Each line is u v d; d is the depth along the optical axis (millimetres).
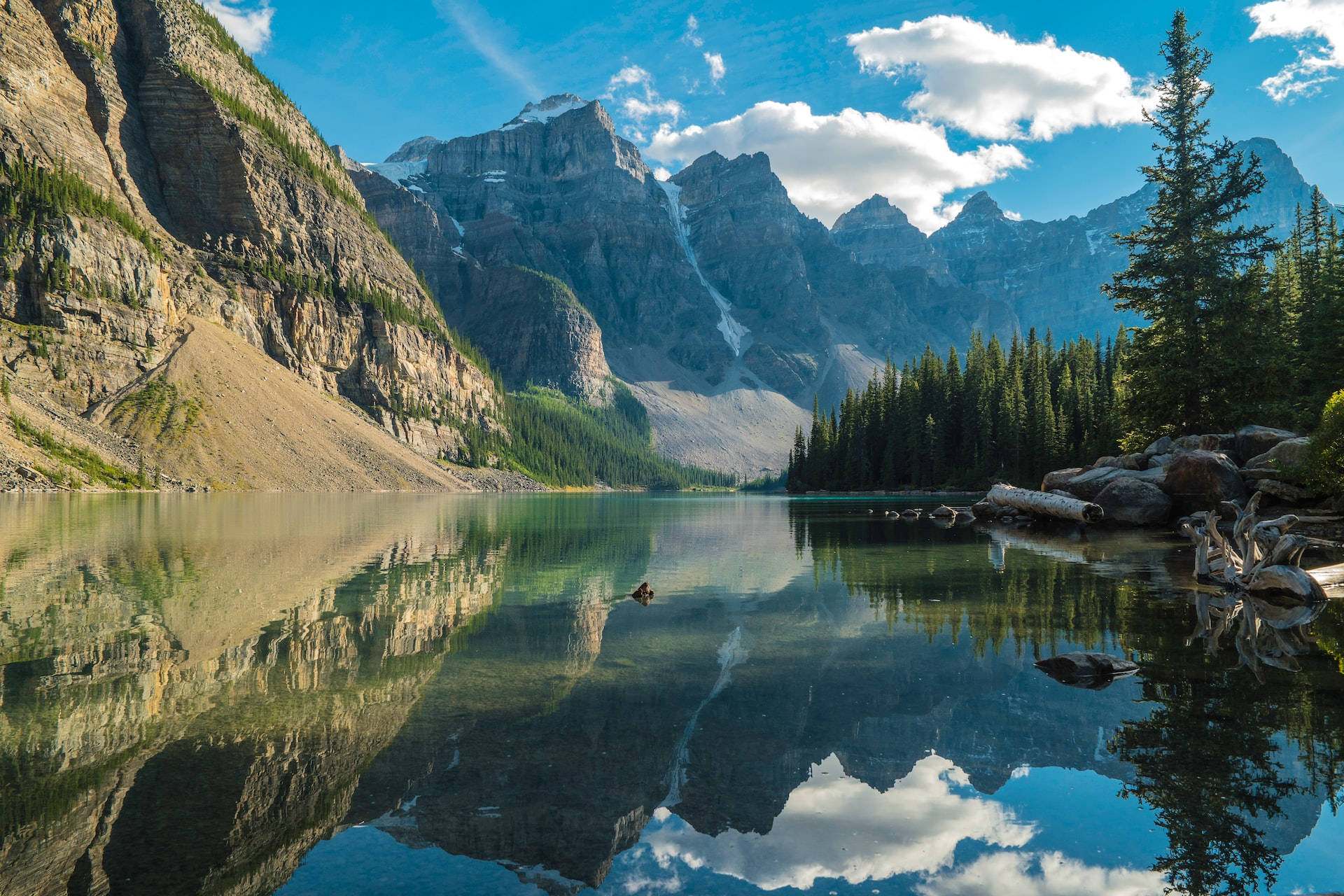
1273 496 26969
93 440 93312
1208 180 39031
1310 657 9203
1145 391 39500
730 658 9320
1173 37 39719
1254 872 4023
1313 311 47750
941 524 35688
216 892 3666
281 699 7328
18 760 5574
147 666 8641
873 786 5332
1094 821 4664
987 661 9148
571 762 5742
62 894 3547
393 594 14641
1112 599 13656
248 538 27141
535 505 76312
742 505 74188
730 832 4598
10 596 13633
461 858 4133
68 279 108250
